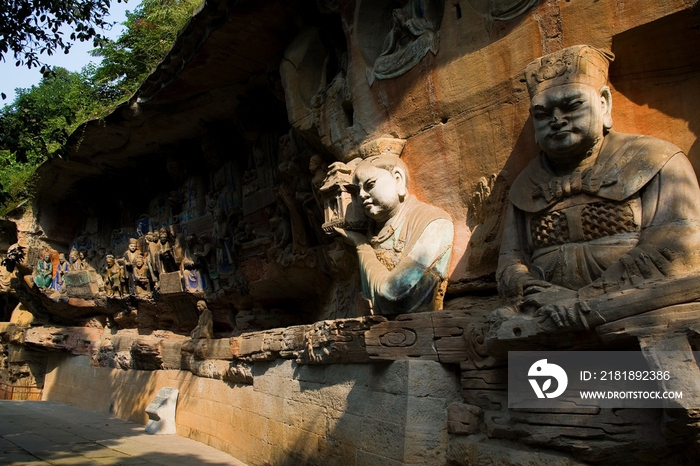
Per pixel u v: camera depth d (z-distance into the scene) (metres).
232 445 8.20
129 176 13.81
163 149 12.06
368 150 6.04
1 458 7.70
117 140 11.84
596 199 4.03
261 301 9.67
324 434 5.89
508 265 4.38
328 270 7.86
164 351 11.29
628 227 3.90
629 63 4.48
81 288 15.06
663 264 3.45
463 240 5.38
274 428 7.03
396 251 5.52
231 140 10.76
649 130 4.45
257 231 9.24
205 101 9.85
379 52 6.39
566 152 4.13
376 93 6.18
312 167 7.08
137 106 10.30
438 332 4.75
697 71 4.36
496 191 5.07
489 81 5.15
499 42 5.07
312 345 6.16
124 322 14.43
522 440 4.01
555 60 4.19
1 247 17.72
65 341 15.62
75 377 15.64
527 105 4.89
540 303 3.86
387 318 5.09
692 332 3.13
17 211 15.34
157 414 10.30
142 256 13.14
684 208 3.62
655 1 4.16
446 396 4.68
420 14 5.90
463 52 5.37
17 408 14.05
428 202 5.72
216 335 10.77
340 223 6.07
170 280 11.39
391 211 5.64
